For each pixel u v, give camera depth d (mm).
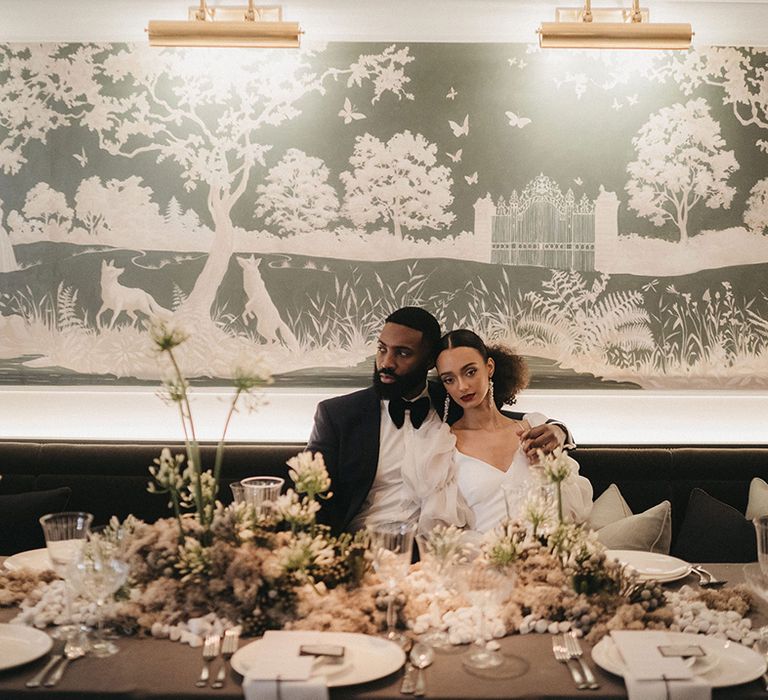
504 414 3039
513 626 1955
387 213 3588
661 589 2057
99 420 3654
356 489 2900
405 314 2920
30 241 3621
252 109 3582
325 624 1906
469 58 3566
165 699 1640
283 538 2006
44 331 3633
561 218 3586
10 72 3596
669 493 3355
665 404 3631
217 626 1921
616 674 1686
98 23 3572
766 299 3596
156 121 3590
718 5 3557
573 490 2748
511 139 3574
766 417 3631
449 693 1639
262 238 3602
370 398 2994
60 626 1959
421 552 2004
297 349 3611
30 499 3166
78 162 3604
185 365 3621
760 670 1710
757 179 3588
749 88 3584
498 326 3600
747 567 2049
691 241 3596
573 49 3549
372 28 3568
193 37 3193
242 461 3379
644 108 3576
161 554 1978
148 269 3611
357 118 3582
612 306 3600
